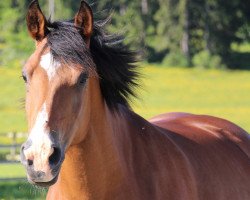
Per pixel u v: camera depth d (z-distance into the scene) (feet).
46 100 29.01
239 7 395.96
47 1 266.77
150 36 387.14
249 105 301.02
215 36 395.96
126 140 33.63
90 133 31.42
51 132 28.55
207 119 42.78
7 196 88.48
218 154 38.93
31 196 85.92
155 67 382.22
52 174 27.99
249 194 39.24
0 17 345.10
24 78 30.42
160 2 390.42
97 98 31.58
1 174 130.52
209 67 389.60
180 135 38.17
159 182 33.68
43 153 27.99
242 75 376.68
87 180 31.89
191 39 398.83
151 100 304.50
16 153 144.46
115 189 32.53
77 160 31.58
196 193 35.45
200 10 395.55
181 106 295.89
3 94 282.56
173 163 34.78
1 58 326.85
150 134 34.94
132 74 33.17
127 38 35.58
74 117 29.60
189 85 345.10
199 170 36.47
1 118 246.47
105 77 32.01
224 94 328.29
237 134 42.42
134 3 367.66
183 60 390.01
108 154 32.17
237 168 39.45
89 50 31.27
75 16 31.32
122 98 33.50
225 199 37.14
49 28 30.96
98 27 32.45
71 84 29.40
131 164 33.40
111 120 32.71
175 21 393.29
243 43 422.41
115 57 32.50
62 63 29.50
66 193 32.37
